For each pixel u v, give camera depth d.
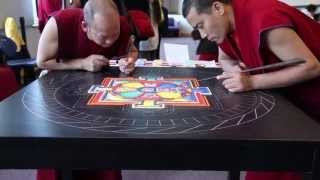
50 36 1.57
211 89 1.26
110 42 1.53
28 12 4.45
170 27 5.07
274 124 0.89
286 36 1.14
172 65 1.78
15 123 0.88
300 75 1.17
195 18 1.28
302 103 1.30
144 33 2.56
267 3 1.21
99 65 1.57
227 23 1.28
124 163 0.82
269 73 1.24
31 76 3.28
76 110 0.99
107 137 0.80
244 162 0.82
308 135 0.82
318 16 3.00
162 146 0.80
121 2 2.37
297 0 3.25
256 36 1.18
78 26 1.59
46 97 1.13
